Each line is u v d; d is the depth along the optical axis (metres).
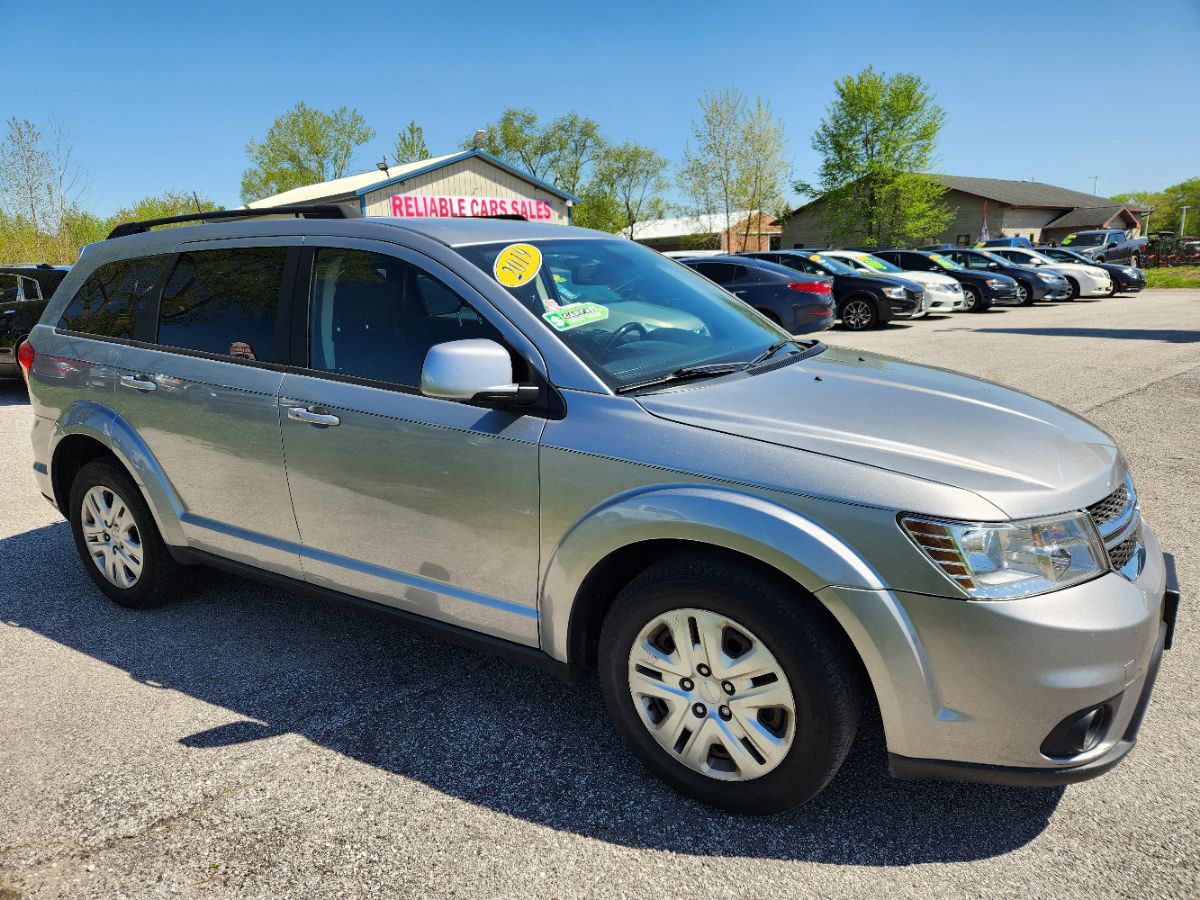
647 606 2.33
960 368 10.31
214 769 2.61
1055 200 55.12
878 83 42.38
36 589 4.06
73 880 2.15
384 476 2.74
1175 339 12.77
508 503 2.50
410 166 27.23
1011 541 1.97
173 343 3.38
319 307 2.99
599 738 2.76
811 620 2.08
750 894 2.07
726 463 2.18
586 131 65.56
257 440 3.05
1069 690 1.95
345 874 2.16
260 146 54.59
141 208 36.88
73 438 3.75
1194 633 3.35
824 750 2.13
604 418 2.38
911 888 2.08
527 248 2.96
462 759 2.65
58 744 2.75
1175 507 4.86
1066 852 2.18
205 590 4.02
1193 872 2.10
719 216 44.41
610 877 2.14
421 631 2.85
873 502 2.01
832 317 13.85
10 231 19.09
